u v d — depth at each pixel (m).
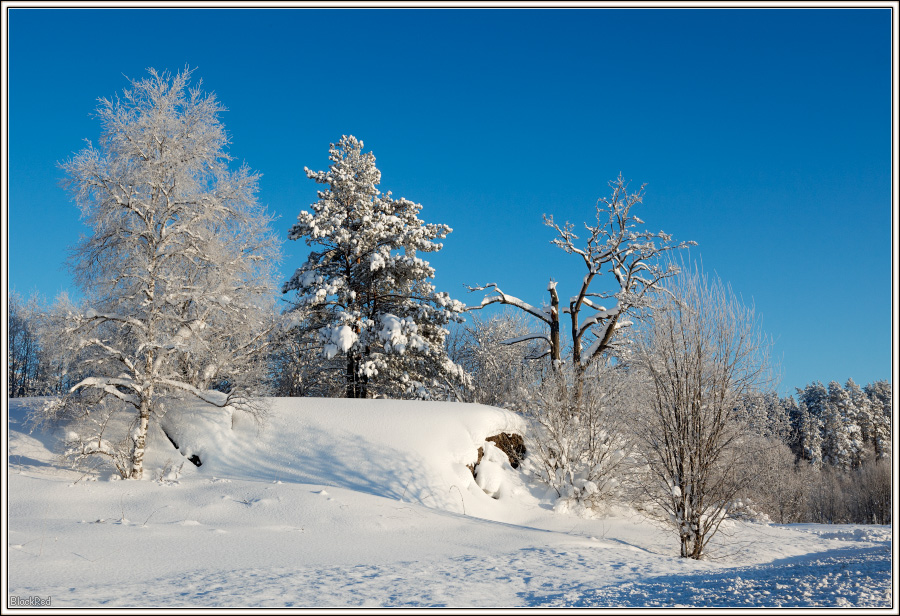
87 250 19.38
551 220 27.62
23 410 23.00
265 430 22.33
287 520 15.12
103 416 19.75
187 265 21.11
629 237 26.89
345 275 30.70
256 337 22.03
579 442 22.73
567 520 20.56
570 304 28.36
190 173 20.27
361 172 32.34
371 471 20.48
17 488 16.52
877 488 50.22
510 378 31.66
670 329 15.94
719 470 15.45
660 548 16.73
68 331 18.17
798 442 60.56
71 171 18.61
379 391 30.75
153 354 20.16
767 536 19.17
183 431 21.64
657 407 16.11
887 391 76.31
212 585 8.78
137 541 12.11
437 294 29.55
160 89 19.91
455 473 21.41
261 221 21.08
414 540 14.18
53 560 10.11
